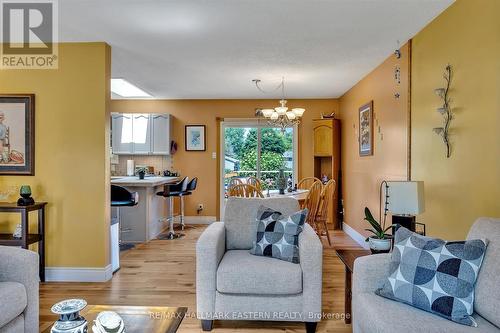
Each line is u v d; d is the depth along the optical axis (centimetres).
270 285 238
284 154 703
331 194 520
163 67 448
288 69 457
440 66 285
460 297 163
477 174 237
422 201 257
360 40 348
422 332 150
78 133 355
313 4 270
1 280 204
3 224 361
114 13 287
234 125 700
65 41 353
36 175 356
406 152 349
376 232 242
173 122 687
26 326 207
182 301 300
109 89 364
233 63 430
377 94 441
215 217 684
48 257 355
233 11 283
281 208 312
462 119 254
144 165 691
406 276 179
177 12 285
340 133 646
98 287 333
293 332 248
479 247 170
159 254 453
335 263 411
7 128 355
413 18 295
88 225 354
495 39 219
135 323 167
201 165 687
